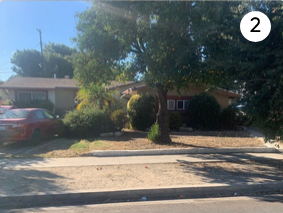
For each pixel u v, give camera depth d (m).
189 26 8.41
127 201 5.52
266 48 6.75
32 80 24.48
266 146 10.34
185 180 6.45
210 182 6.32
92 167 7.56
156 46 8.19
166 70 8.29
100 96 15.50
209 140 11.55
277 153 9.76
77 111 12.68
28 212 4.87
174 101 16.06
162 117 10.68
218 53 7.74
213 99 15.00
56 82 24.50
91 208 5.09
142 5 8.38
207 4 7.81
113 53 9.39
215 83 8.98
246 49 6.90
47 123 11.58
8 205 5.22
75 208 5.08
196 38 7.97
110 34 9.27
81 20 9.57
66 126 12.37
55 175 6.76
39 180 6.33
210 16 7.82
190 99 15.60
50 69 41.91
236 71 7.18
